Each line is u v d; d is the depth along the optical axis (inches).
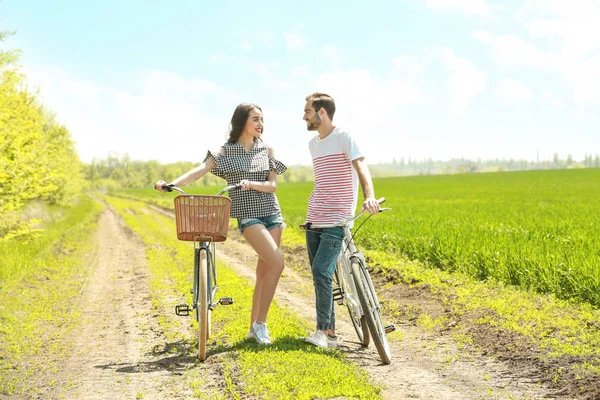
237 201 250.2
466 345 254.1
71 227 957.2
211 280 255.8
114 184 5511.8
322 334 243.9
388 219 775.1
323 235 245.8
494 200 1393.9
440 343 260.4
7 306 340.2
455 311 307.9
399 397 187.3
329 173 247.4
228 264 542.6
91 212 1550.2
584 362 209.9
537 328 259.9
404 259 493.4
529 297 327.0
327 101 245.6
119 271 519.5
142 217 1381.6
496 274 383.2
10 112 588.4
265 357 220.7
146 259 599.2
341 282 259.0
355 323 259.8
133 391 200.1
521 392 191.2
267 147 260.5
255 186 242.5
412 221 713.6
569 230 572.4
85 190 4188.0
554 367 209.8
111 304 370.9
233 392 188.4
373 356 241.0
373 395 182.7
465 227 618.5
